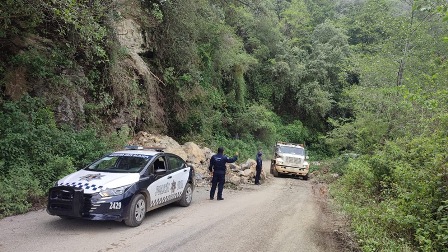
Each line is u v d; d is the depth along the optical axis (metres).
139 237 7.08
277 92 42.72
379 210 9.58
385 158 12.30
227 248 6.69
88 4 11.56
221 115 29.47
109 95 15.61
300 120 45.06
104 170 8.62
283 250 6.83
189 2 20.58
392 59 17.95
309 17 51.62
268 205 11.49
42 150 10.63
